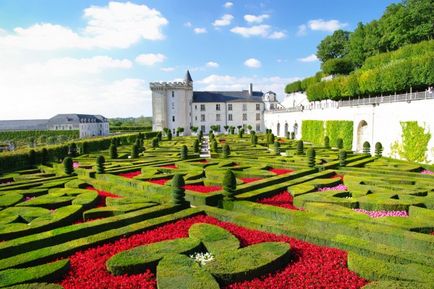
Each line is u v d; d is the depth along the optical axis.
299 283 7.11
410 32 53.69
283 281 7.20
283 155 30.62
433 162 27.09
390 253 8.05
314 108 54.12
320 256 8.43
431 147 27.33
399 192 14.48
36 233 10.65
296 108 63.91
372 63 52.56
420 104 28.56
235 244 9.02
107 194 16.03
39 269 7.43
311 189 15.39
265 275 7.50
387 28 59.00
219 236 9.56
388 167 22.38
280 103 99.19
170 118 87.56
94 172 20.69
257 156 28.12
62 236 9.71
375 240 9.66
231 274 7.16
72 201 13.79
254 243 9.45
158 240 9.63
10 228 10.56
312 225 11.01
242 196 14.09
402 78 33.84
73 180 18.34
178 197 12.86
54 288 6.57
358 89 42.72
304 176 18.67
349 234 10.15
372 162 25.23
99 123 111.69
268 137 45.06
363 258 7.80
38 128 102.06
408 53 45.84
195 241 9.12
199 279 6.86
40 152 28.94
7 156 24.94
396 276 6.91
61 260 7.89
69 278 7.45
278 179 17.53
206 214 12.29
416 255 7.91
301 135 60.09
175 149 36.78
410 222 10.59
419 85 33.56
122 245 9.26
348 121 41.62
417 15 53.75
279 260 7.88
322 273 7.51
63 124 97.19
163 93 86.56
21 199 14.69
